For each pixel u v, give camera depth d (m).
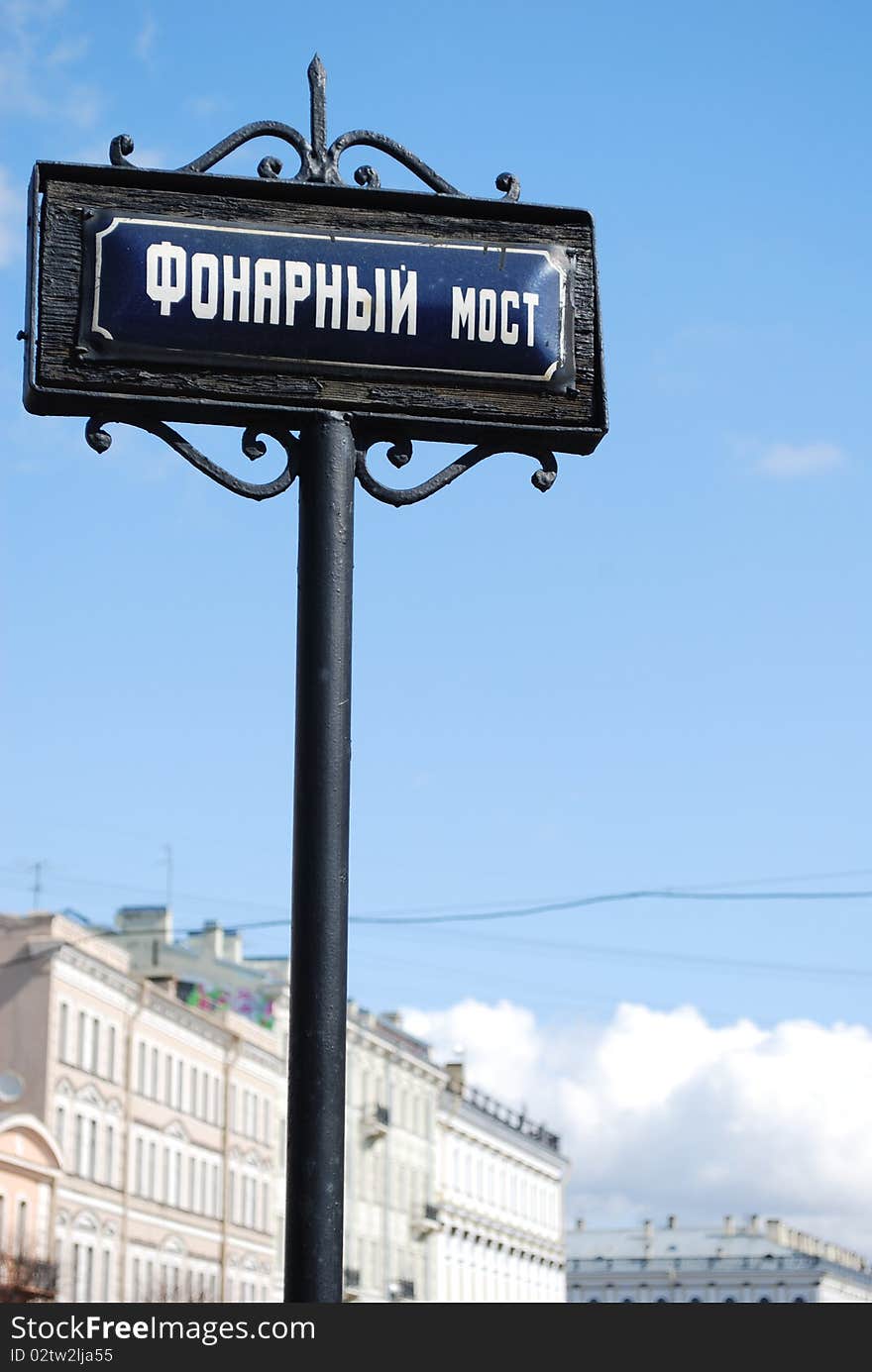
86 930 63.28
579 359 4.51
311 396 4.38
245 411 4.37
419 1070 91.62
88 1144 61.47
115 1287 62.59
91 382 4.33
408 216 4.49
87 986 62.16
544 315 4.49
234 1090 74.25
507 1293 104.50
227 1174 72.88
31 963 59.66
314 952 4.02
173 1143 68.31
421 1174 91.25
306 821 4.11
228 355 4.36
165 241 4.38
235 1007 79.06
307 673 4.23
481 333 4.46
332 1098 3.94
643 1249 148.38
